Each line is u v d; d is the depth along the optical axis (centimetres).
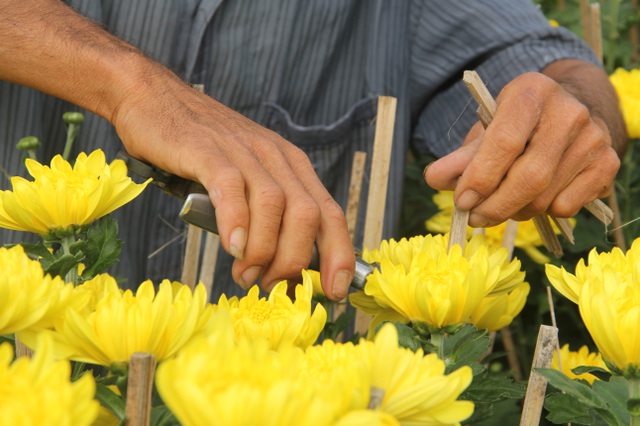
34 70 141
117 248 129
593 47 210
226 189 132
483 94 138
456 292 126
